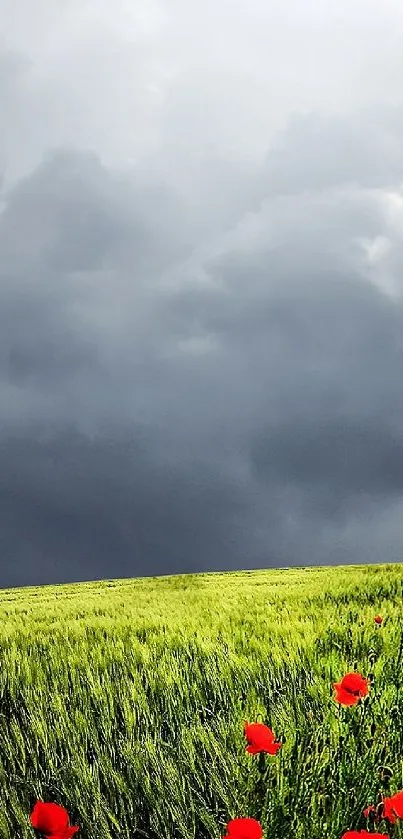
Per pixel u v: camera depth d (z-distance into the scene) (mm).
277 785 3084
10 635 8195
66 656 6488
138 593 13703
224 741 3697
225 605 10008
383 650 5363
